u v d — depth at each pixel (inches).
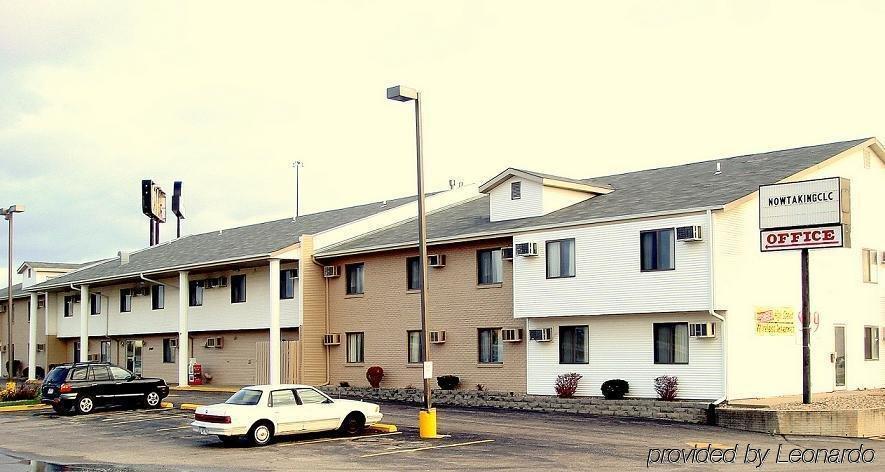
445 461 770.2
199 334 1877.5
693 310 1077.8
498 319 1331.2
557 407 1187.9
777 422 953.5
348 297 1560.0
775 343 1148.5
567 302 1203.9
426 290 936.9
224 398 1453.0
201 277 1840.6
